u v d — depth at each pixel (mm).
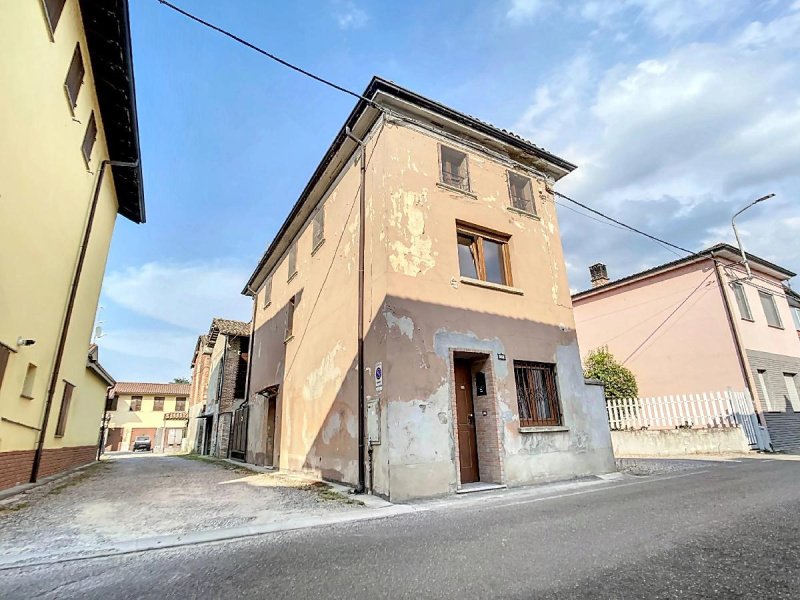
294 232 14281
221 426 22594
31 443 8016
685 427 13203
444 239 8453
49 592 2891
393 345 7129
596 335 19047
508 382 8273
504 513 5164
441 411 7273
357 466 7715
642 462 10781
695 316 15742
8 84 5375
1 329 6027
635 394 15117
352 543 4012
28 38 5758
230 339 23297
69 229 8617
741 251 14539
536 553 3389
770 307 17266
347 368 8695
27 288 6805
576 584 2701
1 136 5359
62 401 10039
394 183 8180
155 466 15289
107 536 4375
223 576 3158
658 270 16906
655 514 4551
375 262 8016
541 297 9617
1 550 3877
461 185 9391
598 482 7758
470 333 8133
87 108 8758
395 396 6883
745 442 12086
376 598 2650
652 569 2896
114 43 8242
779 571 2715
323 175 11109
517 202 10359
